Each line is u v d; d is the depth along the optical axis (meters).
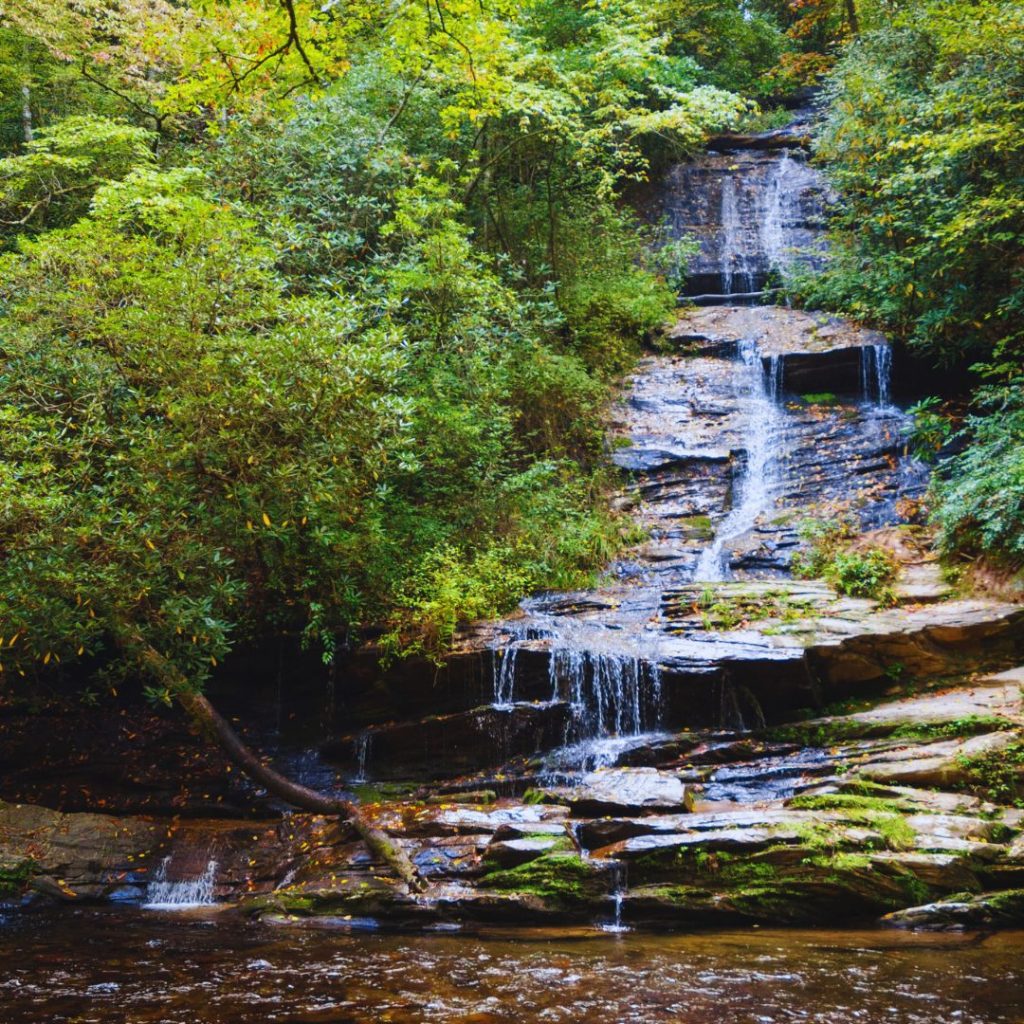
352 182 13.79
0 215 14.58
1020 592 9.46
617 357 15.45
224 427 8.90
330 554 9.98
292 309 9.16
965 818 6.80
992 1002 4.64
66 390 9.17
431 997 4.92
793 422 13.73
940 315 13.01
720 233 19.16
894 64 15.00
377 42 16.09
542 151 15.88
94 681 10.80
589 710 9.24
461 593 10.20
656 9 21.39
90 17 13.57
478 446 11.64
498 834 7.20
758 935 6.08
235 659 10.81
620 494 13.09
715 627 9.80
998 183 12.67
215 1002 4.89
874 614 9.62
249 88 7.26
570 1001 4.81
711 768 8.23
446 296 12.07
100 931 6.61
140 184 11.06
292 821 8.56
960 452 12.25
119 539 8.17
